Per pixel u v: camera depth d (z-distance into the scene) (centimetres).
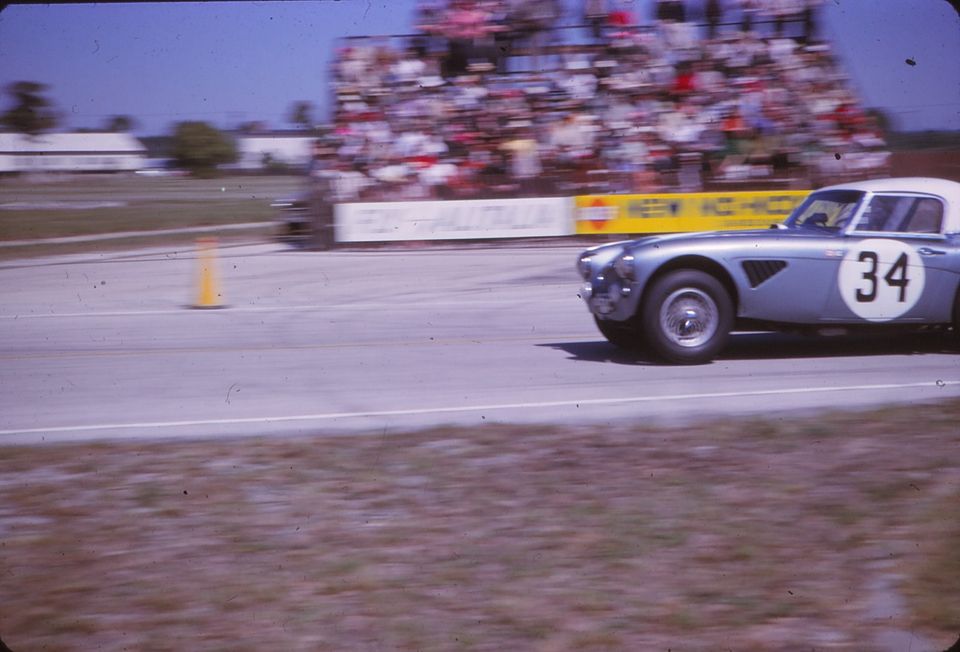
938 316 710
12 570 329
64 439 504
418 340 834
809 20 1719
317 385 642
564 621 287
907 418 513
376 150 1680
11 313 1030
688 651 269
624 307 693
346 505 390
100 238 1989
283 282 1274
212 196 2961
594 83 1705
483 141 1692
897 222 707
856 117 1694
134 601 304
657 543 344
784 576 316
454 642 275
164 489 414
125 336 871
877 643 274
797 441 471
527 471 431
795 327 704
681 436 484
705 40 1712
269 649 273
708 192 1684
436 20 1705
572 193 1689
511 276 1305
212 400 599
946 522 360
